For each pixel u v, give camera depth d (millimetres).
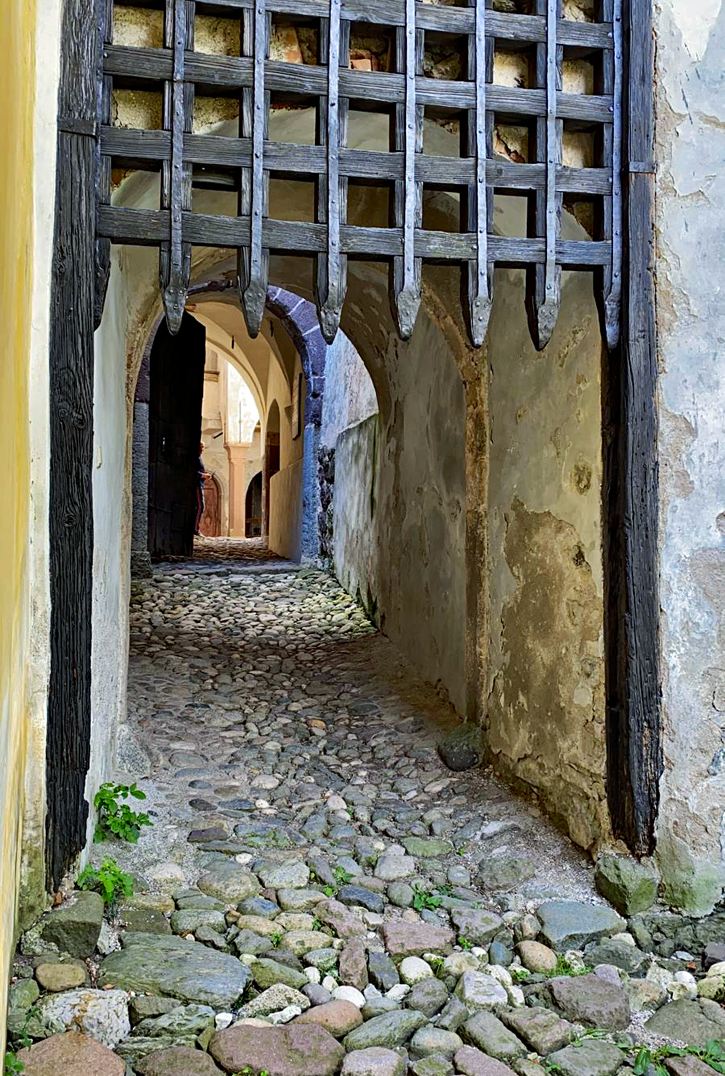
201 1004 2336
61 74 2537
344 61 2781
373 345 6867
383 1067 2102
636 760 3033
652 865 3031
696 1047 2350
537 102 2939
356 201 4547
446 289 4375
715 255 3096
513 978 2643
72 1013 2184
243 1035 2180
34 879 2523
